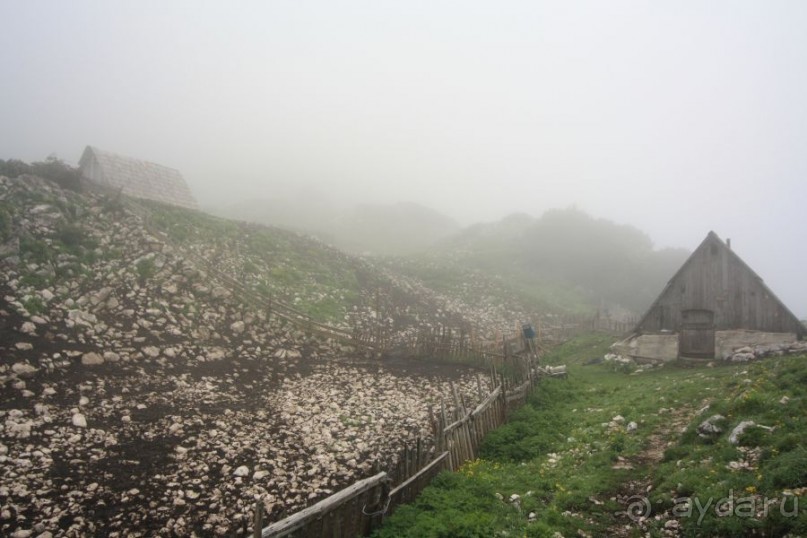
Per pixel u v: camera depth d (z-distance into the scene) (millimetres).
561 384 19766
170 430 12500
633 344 25625
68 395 13375
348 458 12352
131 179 36750
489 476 10742
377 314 31219
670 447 11016
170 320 20250
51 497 9070
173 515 9031
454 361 24438
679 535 7637
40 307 17094
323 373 20094
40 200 23125
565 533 8195
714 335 23594
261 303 25031
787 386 12016
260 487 10359
